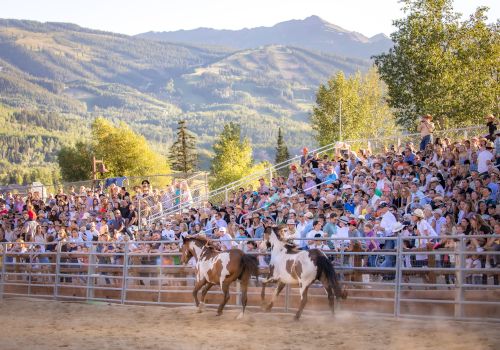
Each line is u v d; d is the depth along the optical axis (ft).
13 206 120.88
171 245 76.43
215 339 51.75
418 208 63.98
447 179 75.05
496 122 83.10
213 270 61.77
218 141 337.52
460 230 57.67
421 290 56.18
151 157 317.22
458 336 47.70
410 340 47.65
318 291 62.13
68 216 108.68
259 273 64.08
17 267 88.74
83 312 69.87
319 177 90.53
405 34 151.94
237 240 66.13
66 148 327.88
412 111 151.43
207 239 64.54
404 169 78.18
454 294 54.39
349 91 235.81
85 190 122.72
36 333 57.52
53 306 75.72
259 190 95.55
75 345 51.16
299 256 56.75
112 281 78.95
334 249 63.82
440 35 148.87
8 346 51.39
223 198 122.52
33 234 98.73
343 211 69.82
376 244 61.82
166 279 69.56
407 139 104.32
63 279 83.71
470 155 77.56
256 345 48.88
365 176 82.02
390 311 57.57
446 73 142.92
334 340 49.11
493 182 68.03
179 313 65.00
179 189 114.83
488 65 147.33
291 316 59.16
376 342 47.73
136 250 77.92
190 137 352.49
